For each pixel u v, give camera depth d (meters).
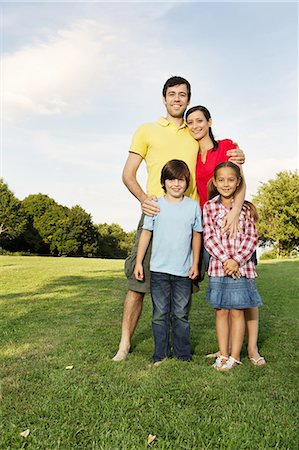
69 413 2.35
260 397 2.61
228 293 3.24
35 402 2.51
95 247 51.75
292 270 13.95
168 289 3.44
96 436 2.13
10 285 9.02
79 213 49.97
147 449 2.01
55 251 50.41
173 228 3.41
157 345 3.37
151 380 2.84
